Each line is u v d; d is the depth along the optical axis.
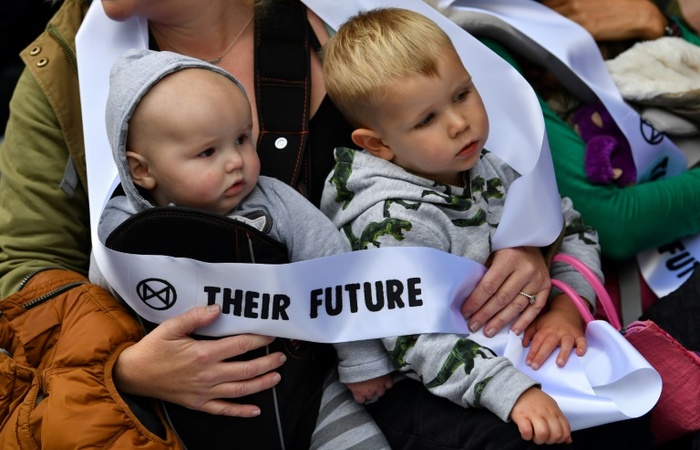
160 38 3.05
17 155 3.05
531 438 2.38
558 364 2.66
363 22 2.77
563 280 2.96
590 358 2.69
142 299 2.55
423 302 2.59
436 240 2.68
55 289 2.69
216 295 2.53
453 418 2.55
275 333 2.56
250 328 2.55
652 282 3.33
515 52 3.38
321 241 2.64
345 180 2.77
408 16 2.72
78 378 2.45
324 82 2.91
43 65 3.03
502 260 2.76
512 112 3.04
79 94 3.05
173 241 2.48
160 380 2.49
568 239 3.05
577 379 2.62
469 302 2.72
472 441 2.46
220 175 2.49
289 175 2.85
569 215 3.09
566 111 3.46
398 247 2.61
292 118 2.91
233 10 3.06
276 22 3.05
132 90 2.46
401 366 2.62
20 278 2.86
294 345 2.66
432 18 3.14
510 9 3.41
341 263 2.60
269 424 2.61
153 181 2.56
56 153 3.05
